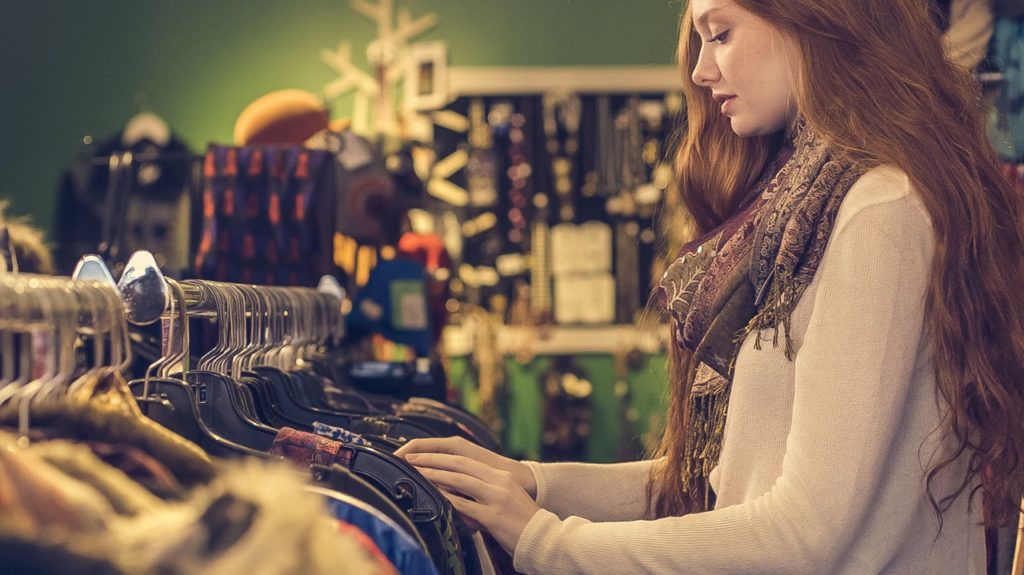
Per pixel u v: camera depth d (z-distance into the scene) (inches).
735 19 52.4
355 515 44.6
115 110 205.2
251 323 65.8
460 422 82.0
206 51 205.5
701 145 63.3
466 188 201.9
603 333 199.9
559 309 201.0
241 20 205.3
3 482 29.9
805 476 46.6
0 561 26.1
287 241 96.3
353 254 115.2
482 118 202.5
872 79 49.7
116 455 36.4
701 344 54.1
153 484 35.6
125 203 113.0
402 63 203.8
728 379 53.4
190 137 205.2
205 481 37.2
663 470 62.1
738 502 51.9
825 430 46.3
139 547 29.1
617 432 200.2
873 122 49.3
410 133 202.2
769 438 51.0
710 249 58.2
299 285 96.0
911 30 50.9
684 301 58.0
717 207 63.2
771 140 62.0
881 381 46.2
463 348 199.6
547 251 201.2
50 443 34.9
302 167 96.4
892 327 46.4
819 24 50.1
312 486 45.5
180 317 53.7
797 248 49.7
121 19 205.9
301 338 74.6
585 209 201.9
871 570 49.1
